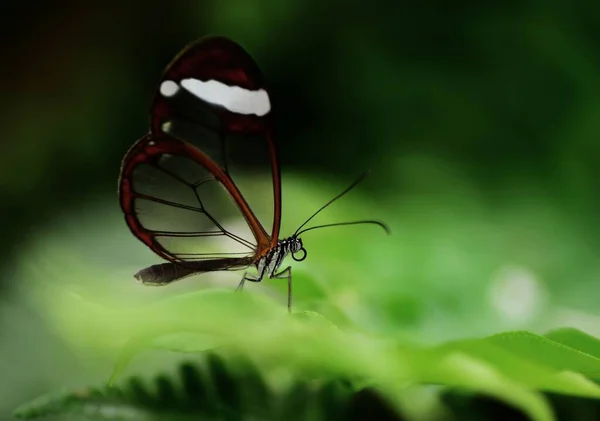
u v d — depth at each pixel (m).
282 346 0.20
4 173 0.45
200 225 0.24
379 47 0.37
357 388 0.20
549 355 0.19
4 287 0.26
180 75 0.23
